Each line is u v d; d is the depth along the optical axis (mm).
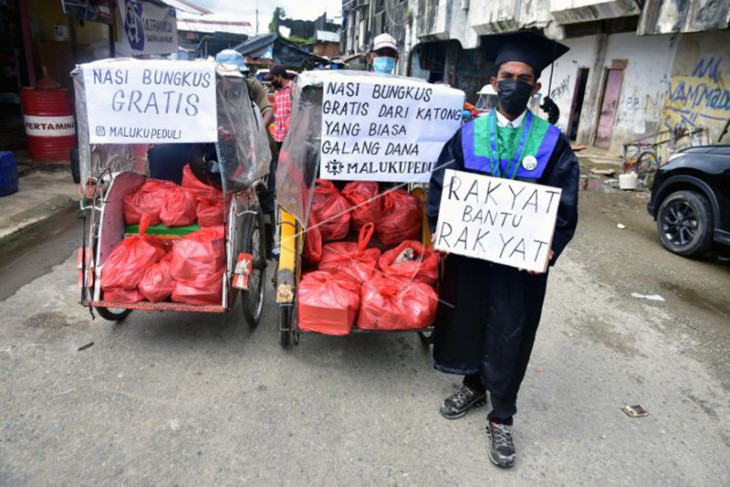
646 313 4574
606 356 3832
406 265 3297
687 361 3816
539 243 2377
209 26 25562
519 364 2594
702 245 5773
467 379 3018
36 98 8086
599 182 9773
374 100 2895
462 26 17016
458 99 3039
